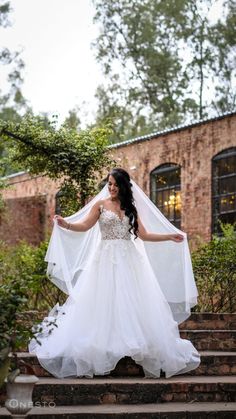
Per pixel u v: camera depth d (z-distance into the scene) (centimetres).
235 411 639
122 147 2023
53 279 755
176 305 800
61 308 741
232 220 1662
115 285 723
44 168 1140
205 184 1747
